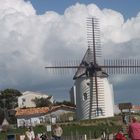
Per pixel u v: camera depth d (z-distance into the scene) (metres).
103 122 83.62
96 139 69.62
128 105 54.19
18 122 129.88
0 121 134.50
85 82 89.19
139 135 24.47
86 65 89.50
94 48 89.69
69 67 90.12
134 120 25.00
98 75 88.94
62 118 113.81
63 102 137.38
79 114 90.62
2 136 68.06
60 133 37.53
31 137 38.84
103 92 89.44
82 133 74.44
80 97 90.00
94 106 88.81
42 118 128.12
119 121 81.69
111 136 64.12
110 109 90.06
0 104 166.75
